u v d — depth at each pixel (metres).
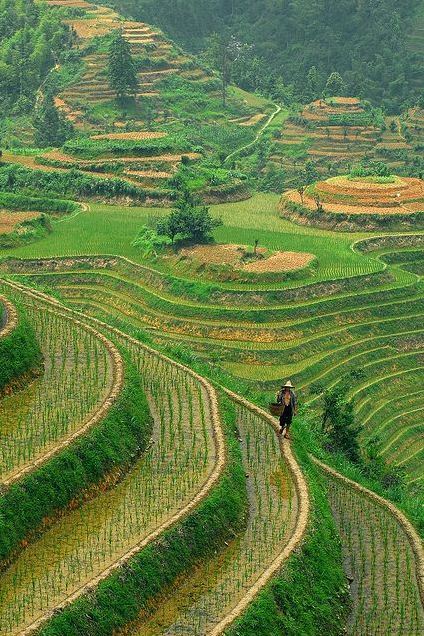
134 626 42.84
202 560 48.06
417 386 102.25
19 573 43.69
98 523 48.28
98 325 74.94
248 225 142.38
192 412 61.97
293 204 150.12
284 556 48.38
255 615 43.81
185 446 57.16
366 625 48.28
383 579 52.06
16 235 127.12
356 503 60.41
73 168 162.12
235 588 46.22
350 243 134.12
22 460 49.81
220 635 42.12
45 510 47.66
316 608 46.94
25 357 60.72
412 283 119.31
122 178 158.25
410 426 95.31
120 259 121.56
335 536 54.09
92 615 41.38
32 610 40.88
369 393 99.12
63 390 59.19
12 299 73.75
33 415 55.44
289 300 111.12
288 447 60.00
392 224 143.50
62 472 49.62
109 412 55.88
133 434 56.47
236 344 102.88
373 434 92.31
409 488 80.06
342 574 51.34
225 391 67.88
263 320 107.00
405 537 56.50
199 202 154.75
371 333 108.88
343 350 104.50
